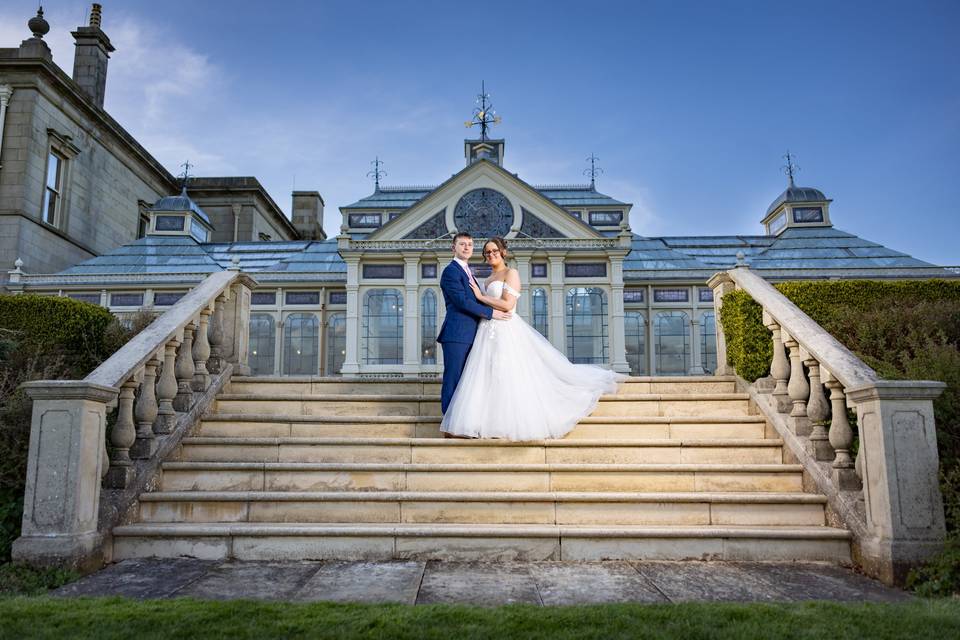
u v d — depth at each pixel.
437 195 21.30
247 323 7.93
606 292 20.48
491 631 3.03
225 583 4.09
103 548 4.57
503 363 5.84
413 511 5.07
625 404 6.59
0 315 7.24
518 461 5.72
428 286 20.53
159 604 3.47
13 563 4.17
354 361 19.78
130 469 5.05
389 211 27.83
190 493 5.09
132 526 4.77
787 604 3.48
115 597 3.62
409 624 3.12
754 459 5.75
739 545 4.70
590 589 3.97
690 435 6.13
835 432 4.98
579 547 4.73
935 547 4.11
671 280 22.92
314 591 3.91
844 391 5.00
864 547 4.41
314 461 5.75
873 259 24.11
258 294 23.14
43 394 4.38
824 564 4.59
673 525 4.99
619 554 4.72
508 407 5.72
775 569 4.46
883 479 4.28
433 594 3.86
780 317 5.94
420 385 7.31
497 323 5.98
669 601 3.73
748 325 6.80
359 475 5.41
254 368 22.62
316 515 5.06
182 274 22.75
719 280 7.75
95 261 25.25
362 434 6.21
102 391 4.55
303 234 41.53
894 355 6.41
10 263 22.89
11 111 23.80
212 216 35.09
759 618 3.21
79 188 26.53
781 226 27.52
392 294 20.55
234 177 35.19
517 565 4.56
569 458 5.73
